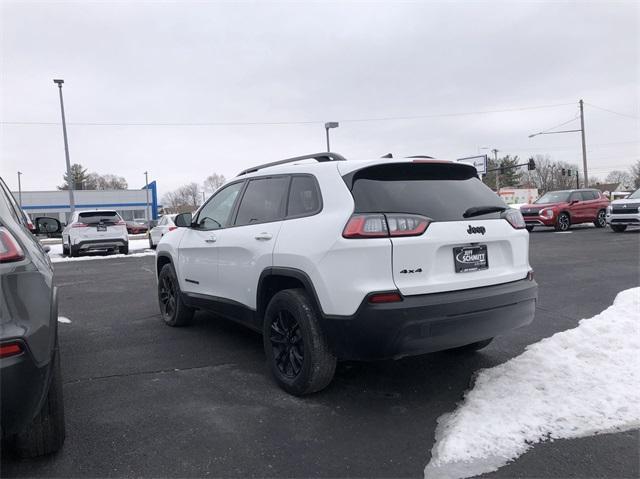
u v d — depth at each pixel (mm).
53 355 2637
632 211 17719
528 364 4160
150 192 61625
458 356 4629
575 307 6547
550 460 2797
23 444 2783
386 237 3203
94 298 8242
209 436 3125
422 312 3162
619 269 9680
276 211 4062
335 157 4168
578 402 3449
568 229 21547
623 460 2789
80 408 3564
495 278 3602
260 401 3660
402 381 4023
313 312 3535
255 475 2691
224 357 4738
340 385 3955
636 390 3611
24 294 2355
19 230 2881
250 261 4152
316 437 3104
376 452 2920
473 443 2951
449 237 3381
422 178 3672
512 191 64562
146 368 4438
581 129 40781
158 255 6168
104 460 2846
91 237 16172
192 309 5848
